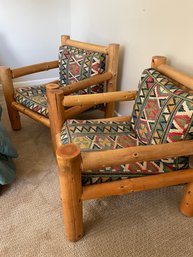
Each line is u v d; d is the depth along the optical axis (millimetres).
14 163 1540
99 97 1318
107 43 1938
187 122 945
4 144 1317
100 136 1185
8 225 1165
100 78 1604
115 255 1044
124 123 1344
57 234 1129
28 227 1159
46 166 1572
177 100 1005
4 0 2271
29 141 1848
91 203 1296
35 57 2668
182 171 1038
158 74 1196
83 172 954
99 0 1895
